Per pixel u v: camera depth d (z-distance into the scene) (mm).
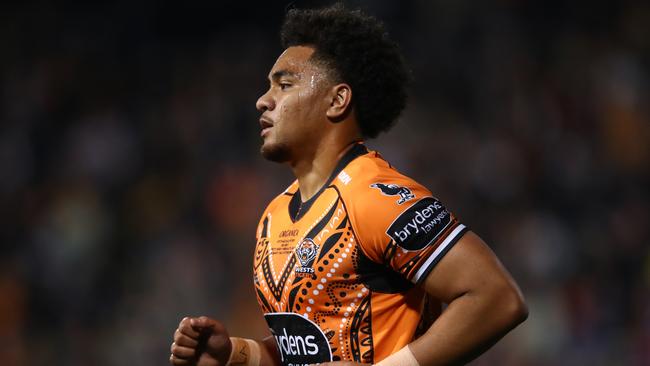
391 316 8984
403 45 42406
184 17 44938
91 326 33375
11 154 38719
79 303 33688
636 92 41312
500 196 36438
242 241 35062
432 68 41688
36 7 44375
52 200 37062
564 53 42719
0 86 41625
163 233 35938
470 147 37969
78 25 44312
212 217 36094
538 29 43750
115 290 34531
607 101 40594
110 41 43906
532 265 33406
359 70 9742
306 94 9602
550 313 31562
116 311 33562
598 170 38125
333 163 9586
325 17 9914
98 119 40062
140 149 39469
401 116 10500
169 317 32844
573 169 37688
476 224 35625
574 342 31109
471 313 8453
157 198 37344
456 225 8734
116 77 42688
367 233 8773
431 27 43312
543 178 37500
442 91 40969
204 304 33219
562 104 40312
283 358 9570
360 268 8875
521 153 38094
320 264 8938
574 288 32562
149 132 40188
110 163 38312
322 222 9094
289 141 9594
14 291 33688
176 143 39500
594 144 39156
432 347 8477
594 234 35250
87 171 37906
